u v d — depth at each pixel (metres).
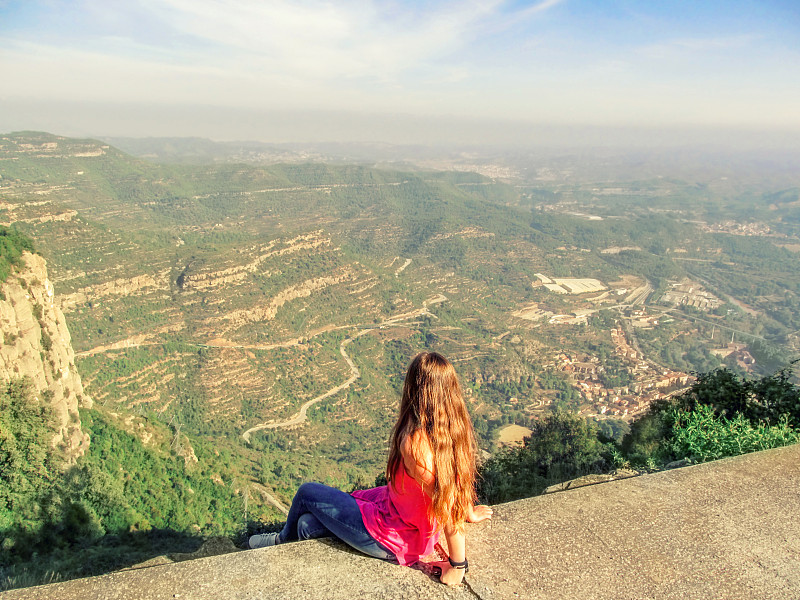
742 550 3.44
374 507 3.26
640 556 3.34
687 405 9.75
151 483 30.23
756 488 4.17
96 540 18.08
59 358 29.47
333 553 3.25
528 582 3.08
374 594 2.92
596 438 13.29
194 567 3.07
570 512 3.80
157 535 21.14
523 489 10.84
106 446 30.77
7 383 25.34
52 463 23.27
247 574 3.04
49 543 16.45
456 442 3.06
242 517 29.94
